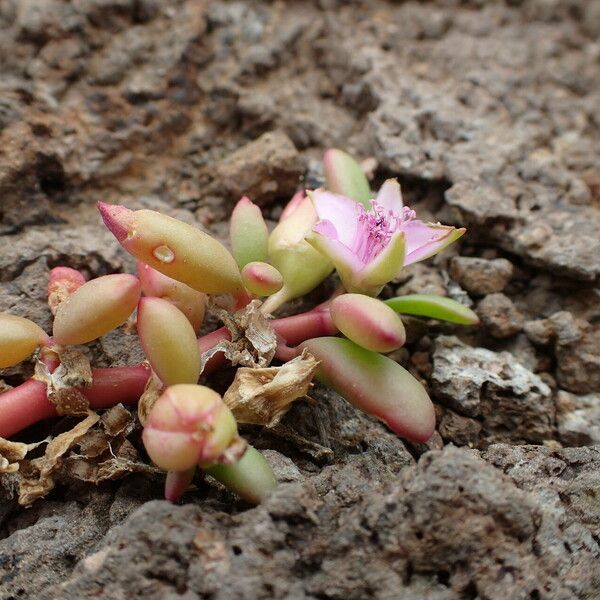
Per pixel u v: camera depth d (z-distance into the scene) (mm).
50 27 116
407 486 78
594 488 86
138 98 115
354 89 121
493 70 127
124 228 84
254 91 120
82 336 84
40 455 91
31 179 105
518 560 78
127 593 76
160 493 87
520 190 111
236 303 91
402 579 77
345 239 94
